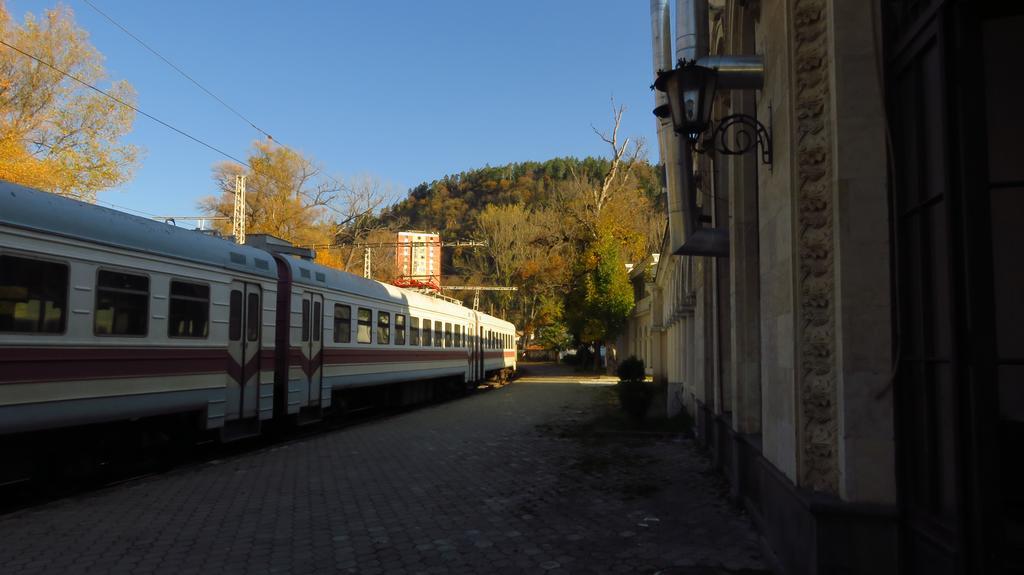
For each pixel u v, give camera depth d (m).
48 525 6.49
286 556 5.62
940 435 3.57
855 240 4.09
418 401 21.91
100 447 8.78
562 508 7.33
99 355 8.21
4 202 7.12
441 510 7.24
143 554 5.62
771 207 5.12
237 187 29.09
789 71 4.47
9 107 22.77
